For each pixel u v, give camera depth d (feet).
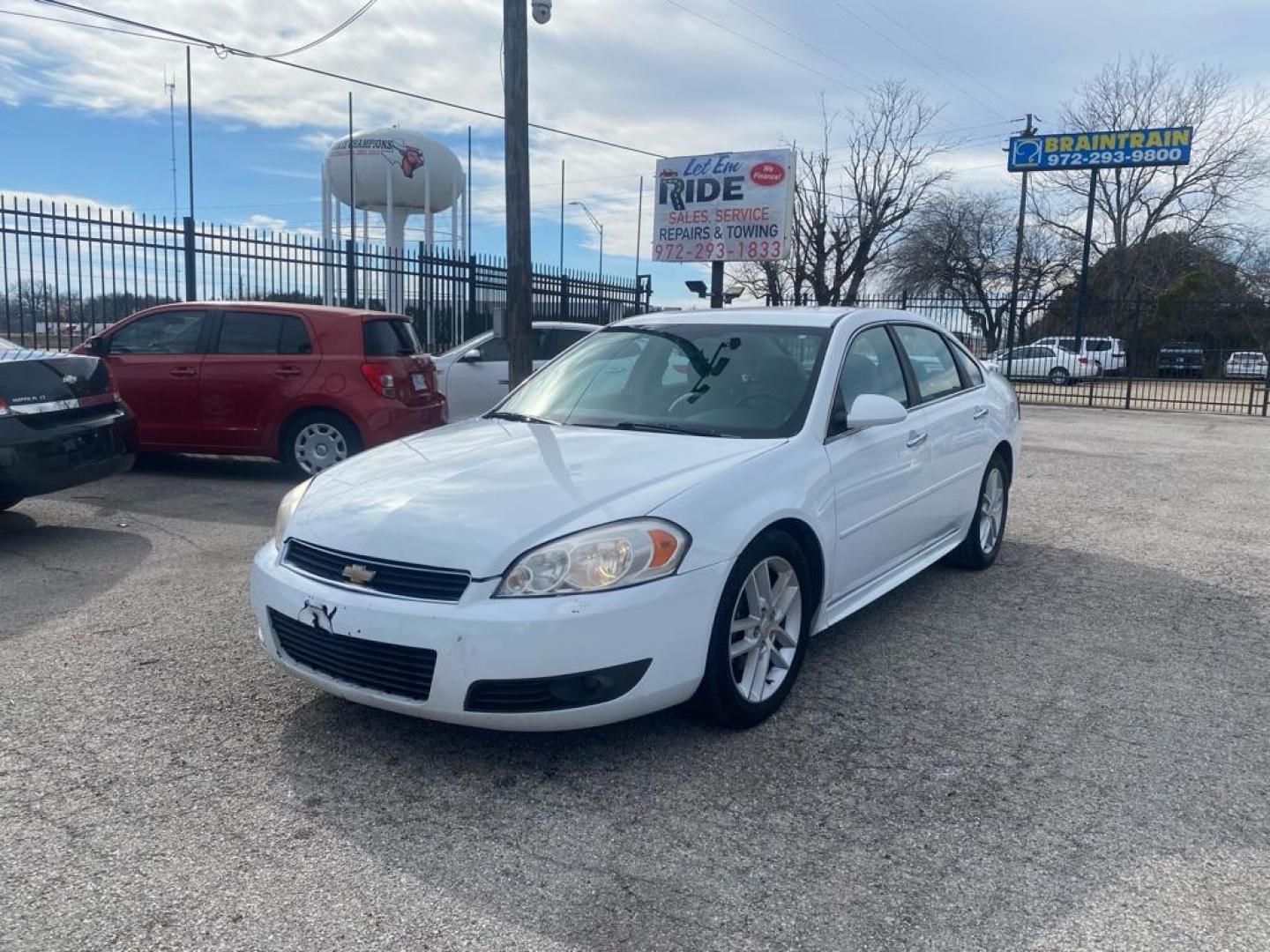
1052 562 20.74
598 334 17.17
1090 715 12.73
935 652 14.99
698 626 10.88
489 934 8.14
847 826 9.89
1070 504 27.78
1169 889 8.86
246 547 20.53
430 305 50.75
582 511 10.73
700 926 8.27
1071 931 8.24
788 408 13.74
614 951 7.95
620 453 12.49
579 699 10.32
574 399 15.37
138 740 11.60
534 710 10.23
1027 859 9.32
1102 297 130.82
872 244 112.37
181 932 8.14
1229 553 21.77
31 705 12.52
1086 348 99.25
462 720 10.27
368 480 12.38
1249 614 17.21
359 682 10.77
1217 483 31.94
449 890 8.75
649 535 10.58
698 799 10.39
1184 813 10.23
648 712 10.84
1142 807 10.35
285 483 28.04
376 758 11.21
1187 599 18.10
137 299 38.37
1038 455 39.27
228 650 14.53
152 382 28.19
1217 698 13.34
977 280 136.67
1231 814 10.20
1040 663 14.61
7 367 19.58
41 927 8.16
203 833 9.63
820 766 11.16
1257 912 8.52
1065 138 106.11
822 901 8.64
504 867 9.12
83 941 8.00
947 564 20.27
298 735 11.76
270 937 8.08
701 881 8.93
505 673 10.00
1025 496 29.12
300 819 9.92
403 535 10.78
